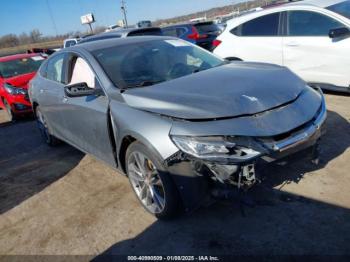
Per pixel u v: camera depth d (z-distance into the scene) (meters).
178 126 2.59
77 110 3.87
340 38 5.38
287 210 2.90
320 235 2.57
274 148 2.54
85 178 4.21
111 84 3.36
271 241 2.59
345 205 2.86
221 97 2.75
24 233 3.26
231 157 2.45
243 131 2.50
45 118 5.33
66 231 3.17
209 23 12.30
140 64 3.67
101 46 3.99
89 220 3.28
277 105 2.74
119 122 3.04
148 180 3.04
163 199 2.93
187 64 3.83
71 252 2.87
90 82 3.70
